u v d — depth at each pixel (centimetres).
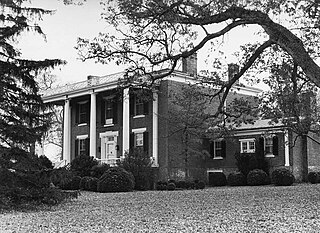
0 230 995
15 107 1532
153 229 920
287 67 1914
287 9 1407
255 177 2889
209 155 3127
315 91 2048
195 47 1573
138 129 3306
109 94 3509
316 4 1381
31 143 1552
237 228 898
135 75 1731
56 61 1573
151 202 1633
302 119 2250
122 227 974
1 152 1482
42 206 1535
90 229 964
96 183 2611
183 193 2152
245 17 1415
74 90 3541
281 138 3003
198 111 2722
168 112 3025
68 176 1606
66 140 3662
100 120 3594
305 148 2894
